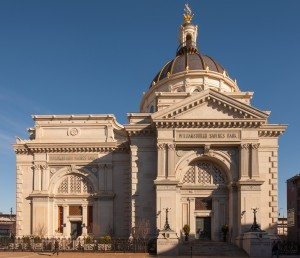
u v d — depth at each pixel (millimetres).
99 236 55156
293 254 49219
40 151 59031
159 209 47469
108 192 57906
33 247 49719
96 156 58969
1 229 110500
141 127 51781
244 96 55594
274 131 51594
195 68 68562
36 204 57625
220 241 48750
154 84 69938
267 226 49875
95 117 60625
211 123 48844
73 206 58750
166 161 48812
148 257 40906
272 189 50812
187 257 41031
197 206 50969
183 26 77000
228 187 50000
